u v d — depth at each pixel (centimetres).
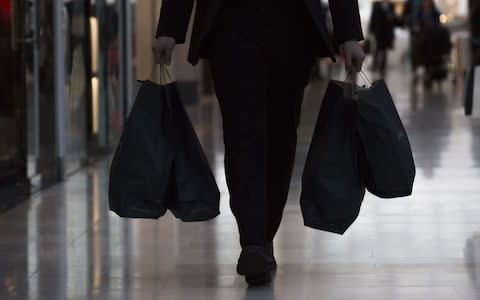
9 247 1005
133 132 790
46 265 922
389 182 794
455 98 3150
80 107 1622
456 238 1020
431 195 1296
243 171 800
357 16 819
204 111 2698
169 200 816
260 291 806
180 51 2752
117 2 1881
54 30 1477
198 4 812
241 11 806
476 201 1252
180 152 804
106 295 806
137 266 909
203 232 1064
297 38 811
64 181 1490
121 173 792
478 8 1925
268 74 816
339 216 796
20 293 819
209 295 798
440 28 3844
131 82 1961
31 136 1373
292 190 1355
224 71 805
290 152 854
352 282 835
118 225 1116
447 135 2053
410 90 3591
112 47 1845
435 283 830
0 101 1291
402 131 797
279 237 1026
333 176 796
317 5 805
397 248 970
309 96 3431
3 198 1255
